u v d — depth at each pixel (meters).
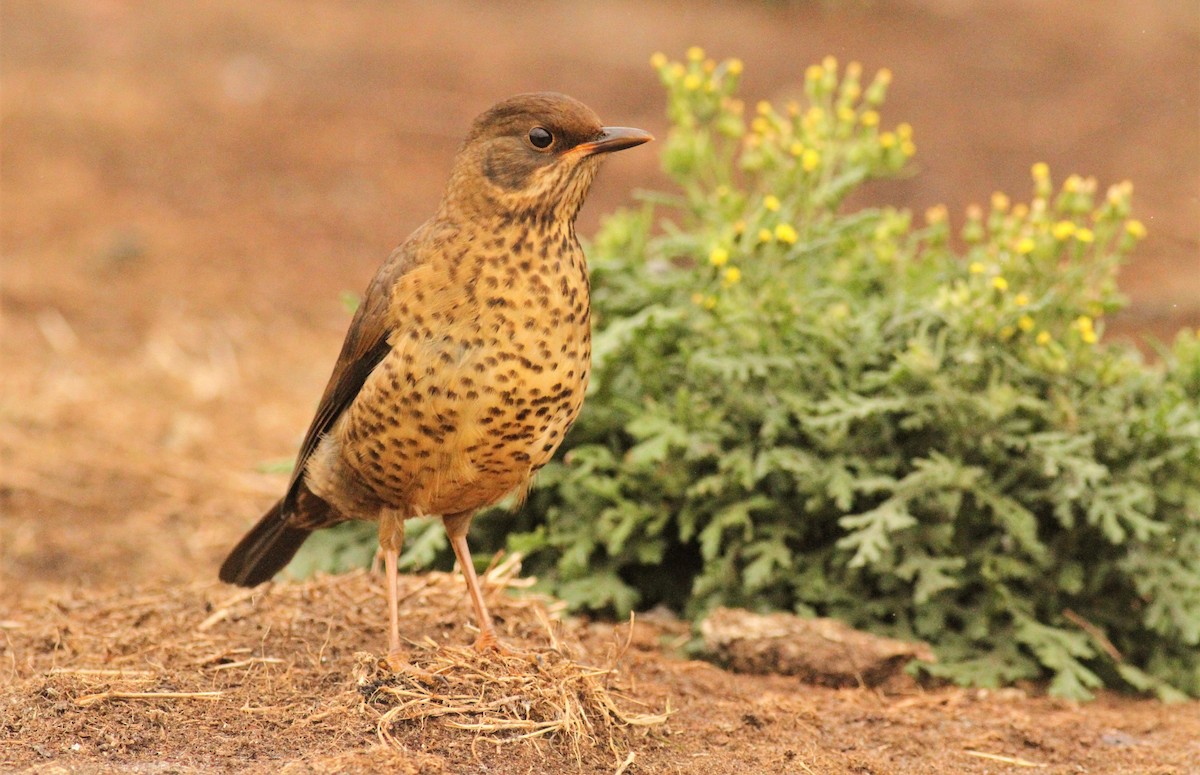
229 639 9.36
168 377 17.33
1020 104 28.22
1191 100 28.53
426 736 7.75
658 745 8.38
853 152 11.95
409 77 28.14
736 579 10.74
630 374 11.25
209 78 27.47
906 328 10.91
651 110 26.73
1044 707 9.87
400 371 8.06
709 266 11.27
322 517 9.66
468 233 8.14
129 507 14.02
